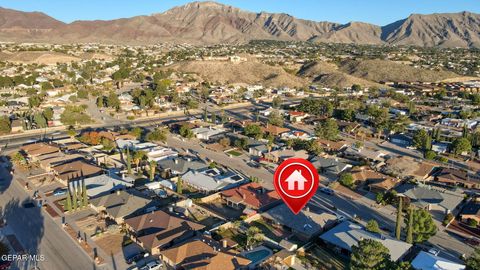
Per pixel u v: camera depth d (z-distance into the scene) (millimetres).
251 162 129125
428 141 144125
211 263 66062
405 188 104500
